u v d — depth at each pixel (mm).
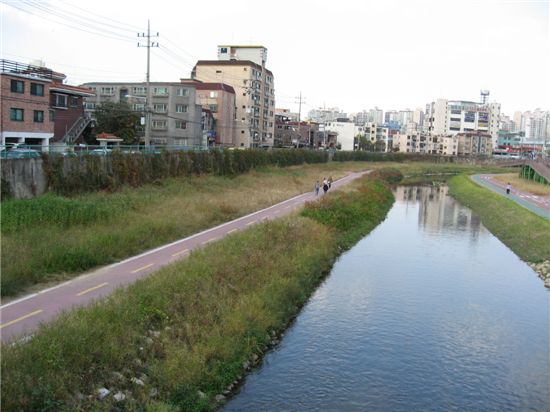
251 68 111375
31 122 51688
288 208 47594
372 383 18766
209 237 32594
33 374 13242
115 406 14109
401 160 150500
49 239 25656
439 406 17453
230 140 105875
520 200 64062
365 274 32656
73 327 15516
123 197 38062
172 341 17750
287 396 17500
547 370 20375
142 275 22859
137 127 70188
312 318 24812
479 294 29609
